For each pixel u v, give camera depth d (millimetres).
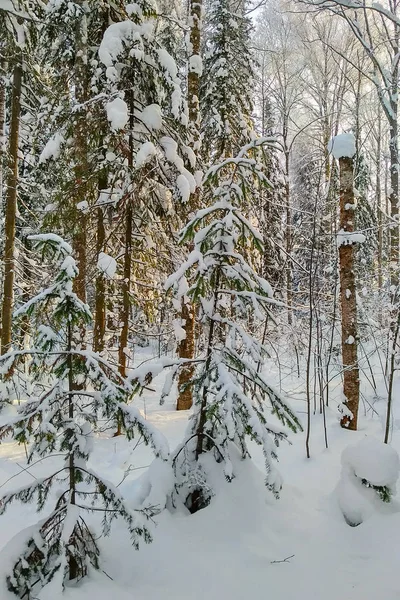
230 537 3438
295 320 9320
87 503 4008
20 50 8227
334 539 3580
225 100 11523
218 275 3963
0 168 8781
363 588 2971
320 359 7441
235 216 3926
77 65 6781
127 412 2889
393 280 10242
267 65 16641
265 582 3002
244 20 12570
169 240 8141
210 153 12281
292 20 14922
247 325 7566
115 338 9367
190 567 3094
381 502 3961
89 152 7195
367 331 8562
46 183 9680
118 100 6367
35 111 9469
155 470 3809
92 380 2828
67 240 7543
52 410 2805
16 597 2568
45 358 2900
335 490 4164
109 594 2684
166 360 3852
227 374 3621
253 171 3926
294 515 3857
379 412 7488
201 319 4211
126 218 7434
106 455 5945
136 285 8570
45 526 2771
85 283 7184
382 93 7949
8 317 8781
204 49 12258
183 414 8016
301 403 8406
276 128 16953
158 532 3396
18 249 9633
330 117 13875
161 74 7121
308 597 2879
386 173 17953
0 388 7043
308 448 5484
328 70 14555
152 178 7523
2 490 4734
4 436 2691
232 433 3287
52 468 5355
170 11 10203
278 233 11875
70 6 6449
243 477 3889
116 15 7559
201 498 3840
